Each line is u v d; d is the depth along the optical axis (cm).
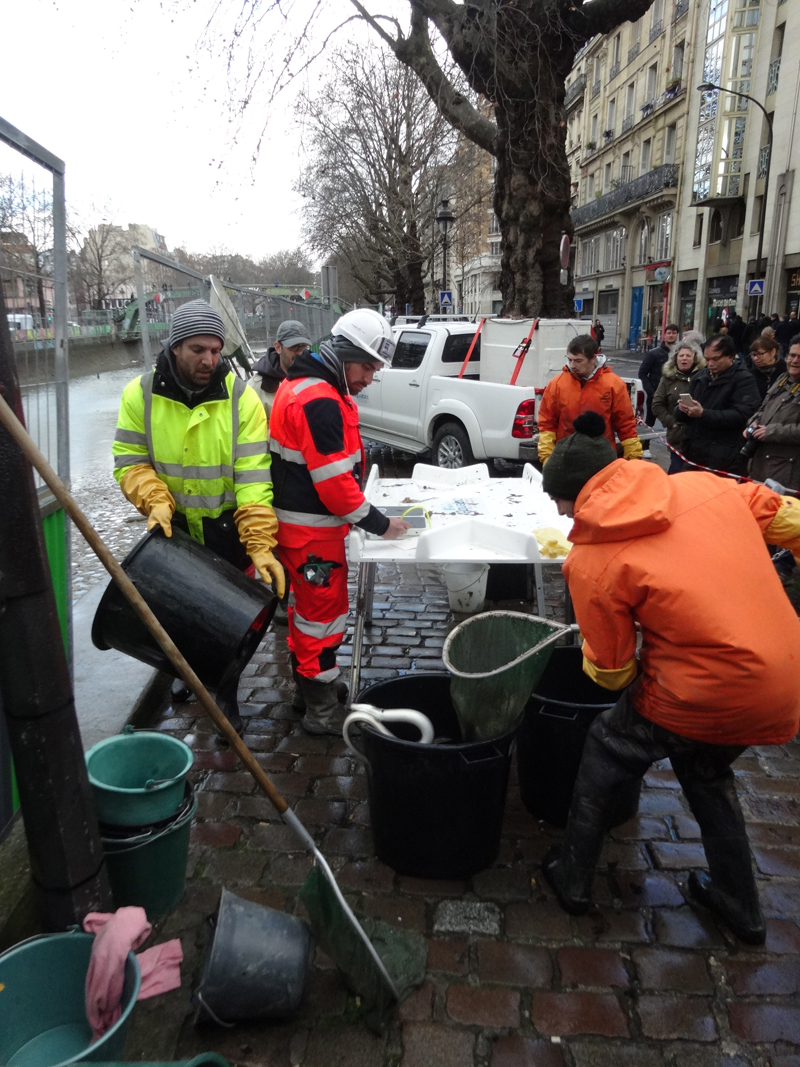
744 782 310
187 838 240
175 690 365
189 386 293
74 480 882
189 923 235
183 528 313
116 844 219
